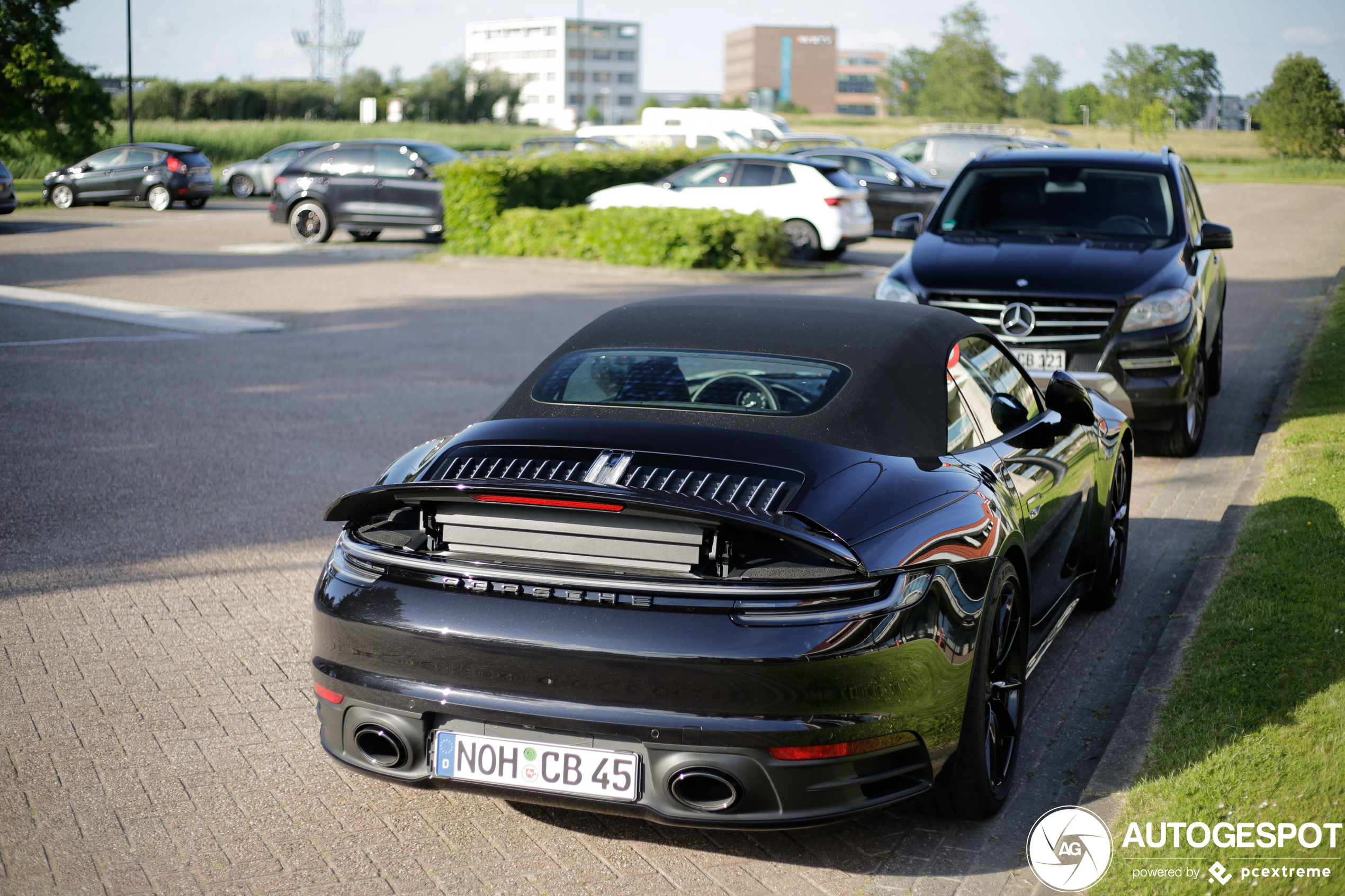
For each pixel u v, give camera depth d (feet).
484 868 10.46
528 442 10.83
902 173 81.15
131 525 20.44
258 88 287.48
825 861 10.55
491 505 9.75
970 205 29.55
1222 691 12.89
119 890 10.05
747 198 69.15
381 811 11.50
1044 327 25.00
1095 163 29.68
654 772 9.32
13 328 42.47
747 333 12.44
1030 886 9.98
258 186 119.03
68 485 22.80
